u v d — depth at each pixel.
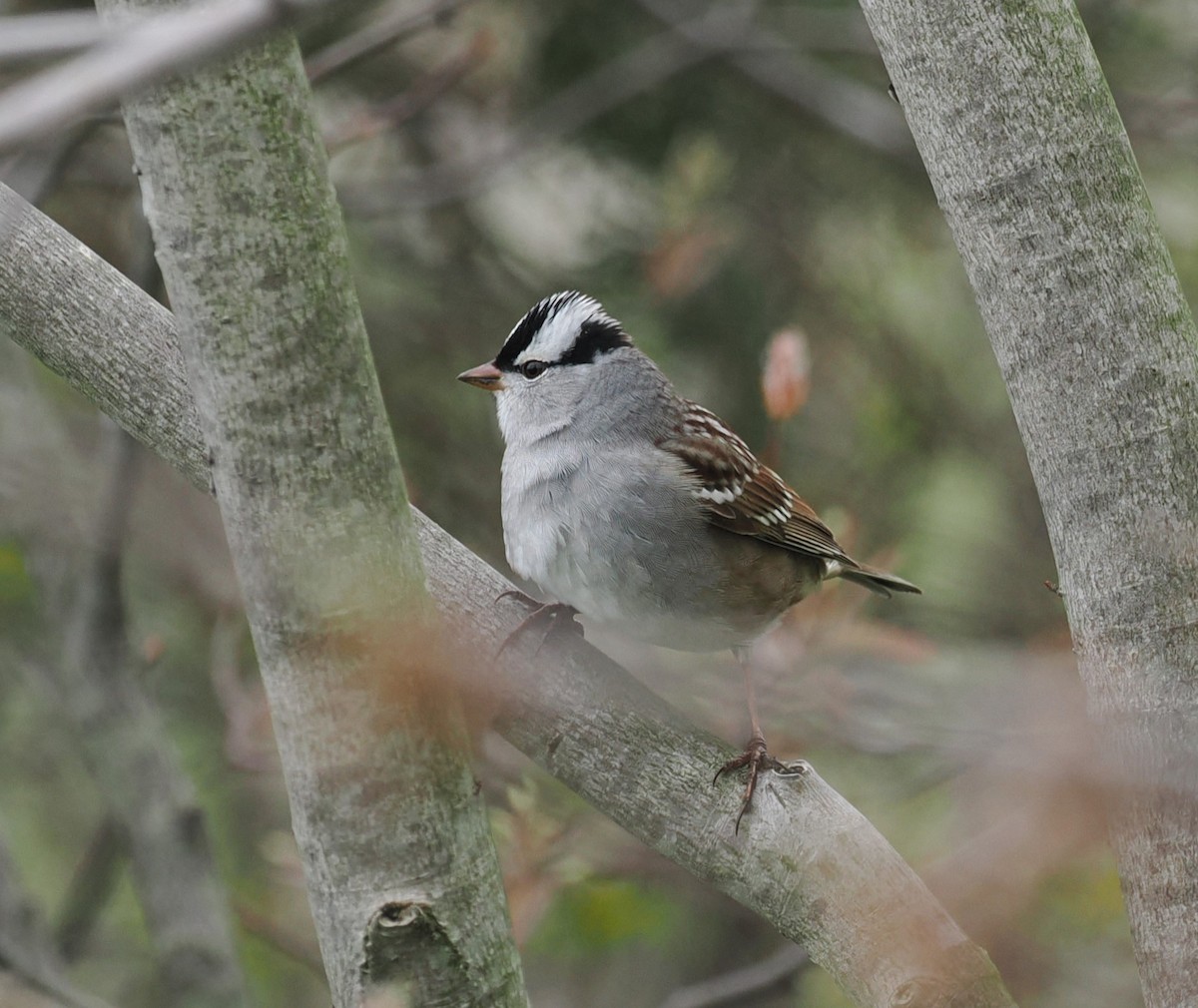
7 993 8.79
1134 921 5.28
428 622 4.98
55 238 6.21
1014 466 13.55
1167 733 5.19
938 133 5.37
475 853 5.06
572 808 9.42
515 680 6.14
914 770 11.04
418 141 14.25
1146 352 5.24
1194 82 13.95
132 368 6.05
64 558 10.12
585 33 13.66
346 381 4.79
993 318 5.40
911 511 13.19
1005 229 5.30
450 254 14.18
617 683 6.13
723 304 13.40
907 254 14.27
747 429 13.38
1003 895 5.61
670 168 12.74
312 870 5.02
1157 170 14.14
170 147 4.61
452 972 4.99
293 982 12.59
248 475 4.77
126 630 10.14
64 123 2.71
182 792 10.09
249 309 4.68
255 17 2.83
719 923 13.15
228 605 6.88
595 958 12.73
